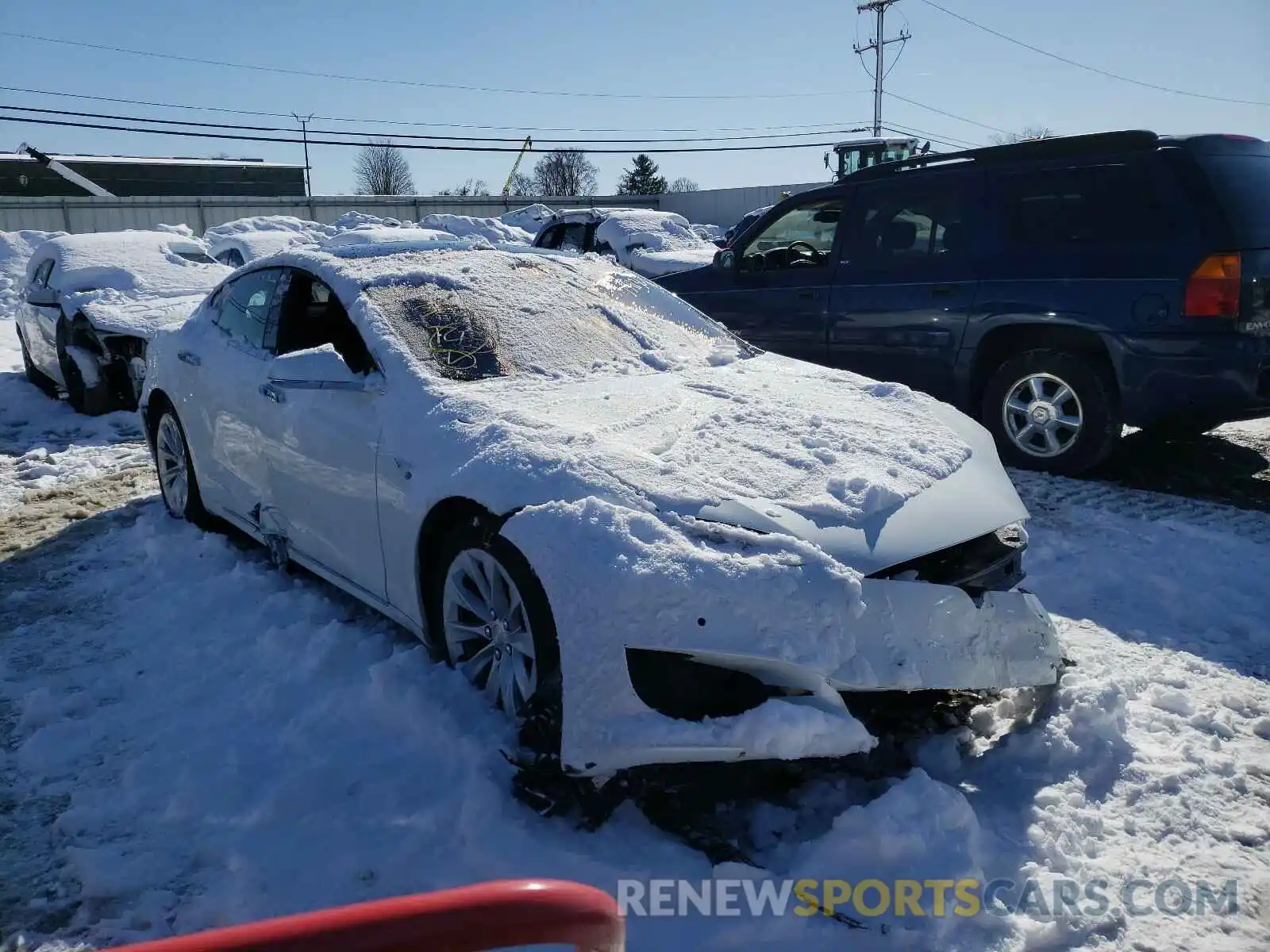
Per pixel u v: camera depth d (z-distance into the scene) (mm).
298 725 3131
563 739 2543
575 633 2543
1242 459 6324
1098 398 5789
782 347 7262
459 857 2512
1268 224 5422
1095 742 3041
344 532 3639
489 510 2857
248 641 3818
